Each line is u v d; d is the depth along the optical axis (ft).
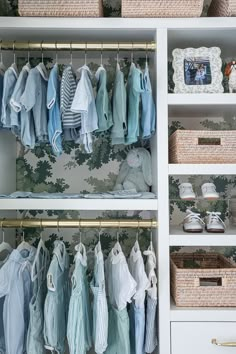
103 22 5.03
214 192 5.32
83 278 4.86
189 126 6.36
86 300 4.90
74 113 5.00
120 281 4.69
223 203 6.34
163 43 5.03
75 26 5.01
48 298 4.63
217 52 5.24
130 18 5.04
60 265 4.93
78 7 4.94
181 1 4.91
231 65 5.34
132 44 5.14
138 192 5.52
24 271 4.89
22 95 4.62
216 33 5.26
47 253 5.43
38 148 6.32
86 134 4.85
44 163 6.33
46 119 5.14
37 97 4.95
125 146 6.32
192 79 5.20
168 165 4.99
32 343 4.63
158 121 5.01
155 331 5.00
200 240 4.95
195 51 5.25
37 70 5.00
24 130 4.81
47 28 5.04
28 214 6.31
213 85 5.20
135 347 4.80
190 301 4.91
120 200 4.97
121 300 4.63
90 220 5.04
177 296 4.92
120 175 6.16
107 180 6.34
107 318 4.58
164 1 4.90
